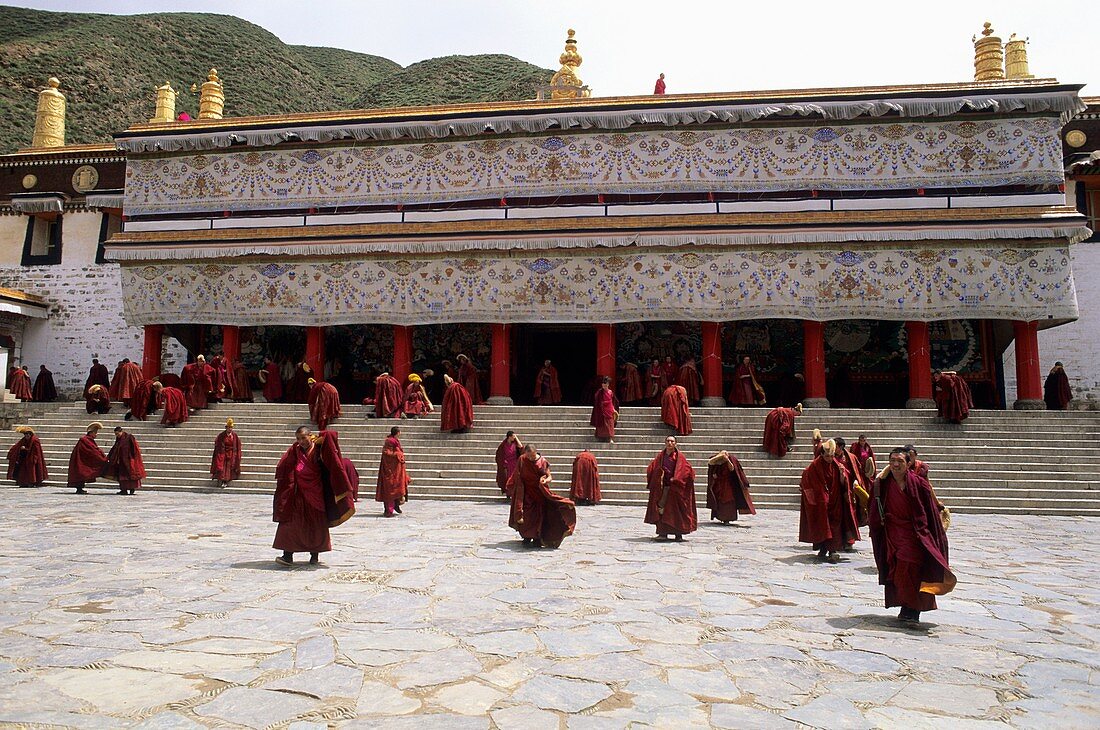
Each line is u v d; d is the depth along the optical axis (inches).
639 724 175.8
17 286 1251.2
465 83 3218.5
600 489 668.1
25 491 665.0
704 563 386.3
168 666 211.3
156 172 1015.0
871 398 1012.5
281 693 191.6
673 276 911.0
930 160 901.8
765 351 1048.8
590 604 293.7
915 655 234.4
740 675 212.8
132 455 658.2
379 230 950.4
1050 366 1050.1
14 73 2237.9
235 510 563.5
